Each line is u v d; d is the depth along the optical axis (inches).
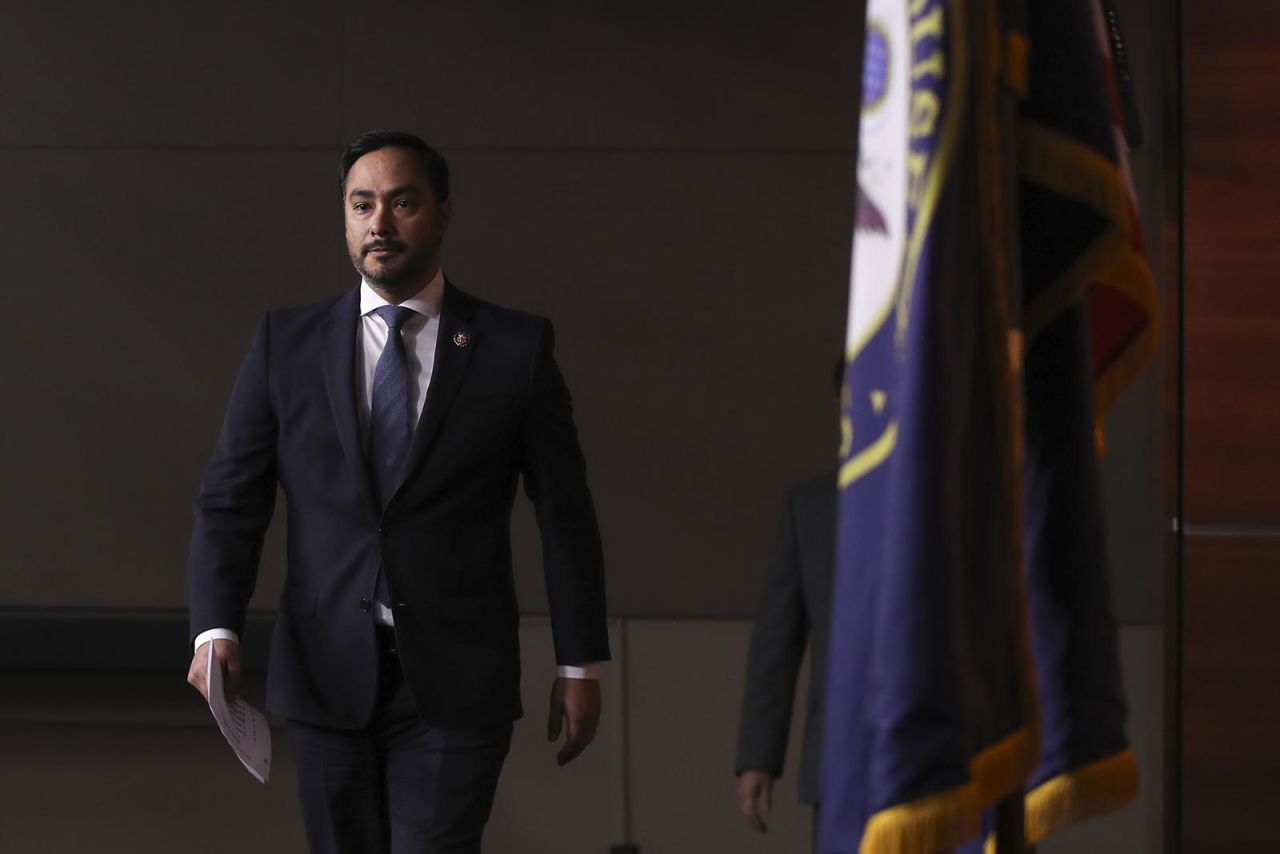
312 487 447.2
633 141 667.4
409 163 447.8
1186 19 411.8
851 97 660.7
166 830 669.9
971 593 205.6
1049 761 243.0
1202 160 413.1
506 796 662.5
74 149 673.6
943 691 193.3
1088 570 244.8
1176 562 423.5
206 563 446.9
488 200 670.5
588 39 666.8
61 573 678.5
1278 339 414.6
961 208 203.2
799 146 663.8
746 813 437.7
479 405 448.1
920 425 195.5
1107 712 243.3
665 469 671.8
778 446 668.1
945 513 195.2
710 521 670.5
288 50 670.5
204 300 674.2
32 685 669.3
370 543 442.0
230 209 673.0
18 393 677.9
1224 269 414.6
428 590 440.5
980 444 210.2
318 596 444.1
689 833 659.4
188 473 676.1
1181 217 415.2
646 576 673.0
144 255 674.8
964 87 203.2
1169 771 426.3
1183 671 420.8
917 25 203.9
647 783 661.9
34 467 677.9
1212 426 417.4
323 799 450.6
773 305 666.2
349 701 438.9
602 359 672.4
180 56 672.4
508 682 450.6
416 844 444.5
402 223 443.8
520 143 669.9
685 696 664.4
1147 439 593.9
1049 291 248.2
